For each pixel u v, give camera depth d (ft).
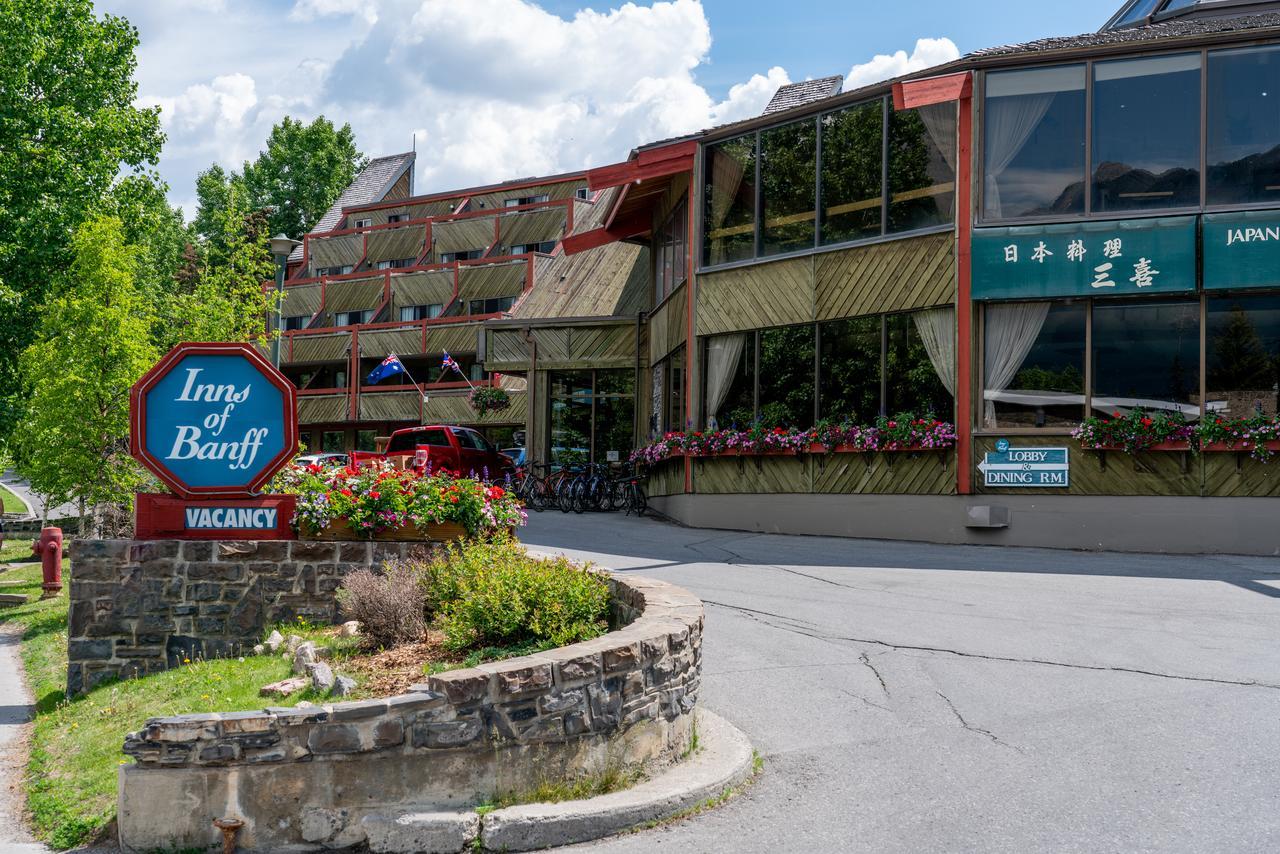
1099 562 47.14
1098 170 53.47
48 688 33.47
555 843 17.04
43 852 18.03
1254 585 40.09
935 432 54.75
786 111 62.23
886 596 38.29
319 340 147.74
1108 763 20.02
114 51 92.27
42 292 82.69
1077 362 53.42
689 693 21.13
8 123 84.69
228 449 33.30
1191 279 51.37
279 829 16.88
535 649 24.06
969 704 24.30
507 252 152.66
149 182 93.04
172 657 32.50
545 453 91.50
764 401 63.26
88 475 55.72
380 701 17.28
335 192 237.86
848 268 59.36
